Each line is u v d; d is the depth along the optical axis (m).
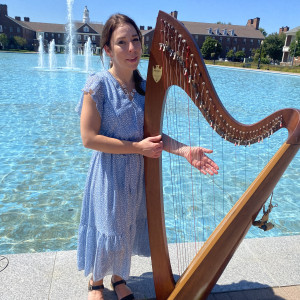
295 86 17.86
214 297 2.00
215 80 19.55
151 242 1.70
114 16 1.53
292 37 52.81
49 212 3.56
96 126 1.56
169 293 1.73
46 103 9.36
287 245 2.52
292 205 4.02
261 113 9.73
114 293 1.99
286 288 2.08
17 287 1.98
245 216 1.57
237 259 2.34
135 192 1.70
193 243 2.57
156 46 1.43
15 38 57.25
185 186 4.30
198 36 65.31
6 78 14.61
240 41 67.19
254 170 4.89
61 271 2.13
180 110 6.02
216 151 5.61
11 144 5.72
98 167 1.67
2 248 2.93
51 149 5.54
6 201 3.76
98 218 1.69
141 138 1.65
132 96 1.62
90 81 1.55
